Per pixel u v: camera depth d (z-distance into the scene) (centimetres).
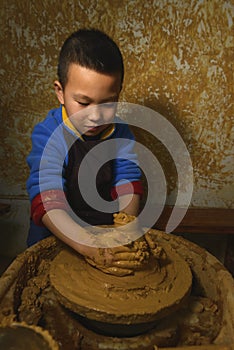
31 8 150
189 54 158
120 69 102
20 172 180
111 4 150
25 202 185
